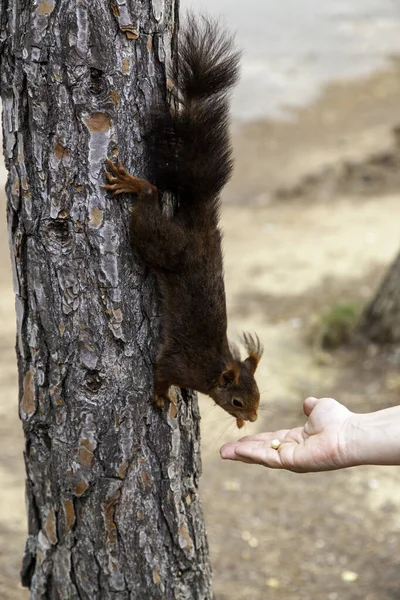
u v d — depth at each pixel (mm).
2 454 12070
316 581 9383
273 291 16797
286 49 35625
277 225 20312
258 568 9641
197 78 5930
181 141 5969
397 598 8984
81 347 5879
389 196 21656
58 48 5332
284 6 42312
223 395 6770
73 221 5637
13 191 5742
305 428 6262
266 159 24828
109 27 5375
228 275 17609
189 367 6238
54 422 6121
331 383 13586
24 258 5852
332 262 18000
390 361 13922
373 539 10125
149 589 6484
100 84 5449
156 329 6105
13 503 10922
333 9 42688
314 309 15938
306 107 29062
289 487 11297
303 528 10406
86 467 6129
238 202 22078
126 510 6273
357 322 14781
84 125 5461
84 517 6297
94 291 5789
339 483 11328
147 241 5789
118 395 6008
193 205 6160
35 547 6633
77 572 6453
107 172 5582
